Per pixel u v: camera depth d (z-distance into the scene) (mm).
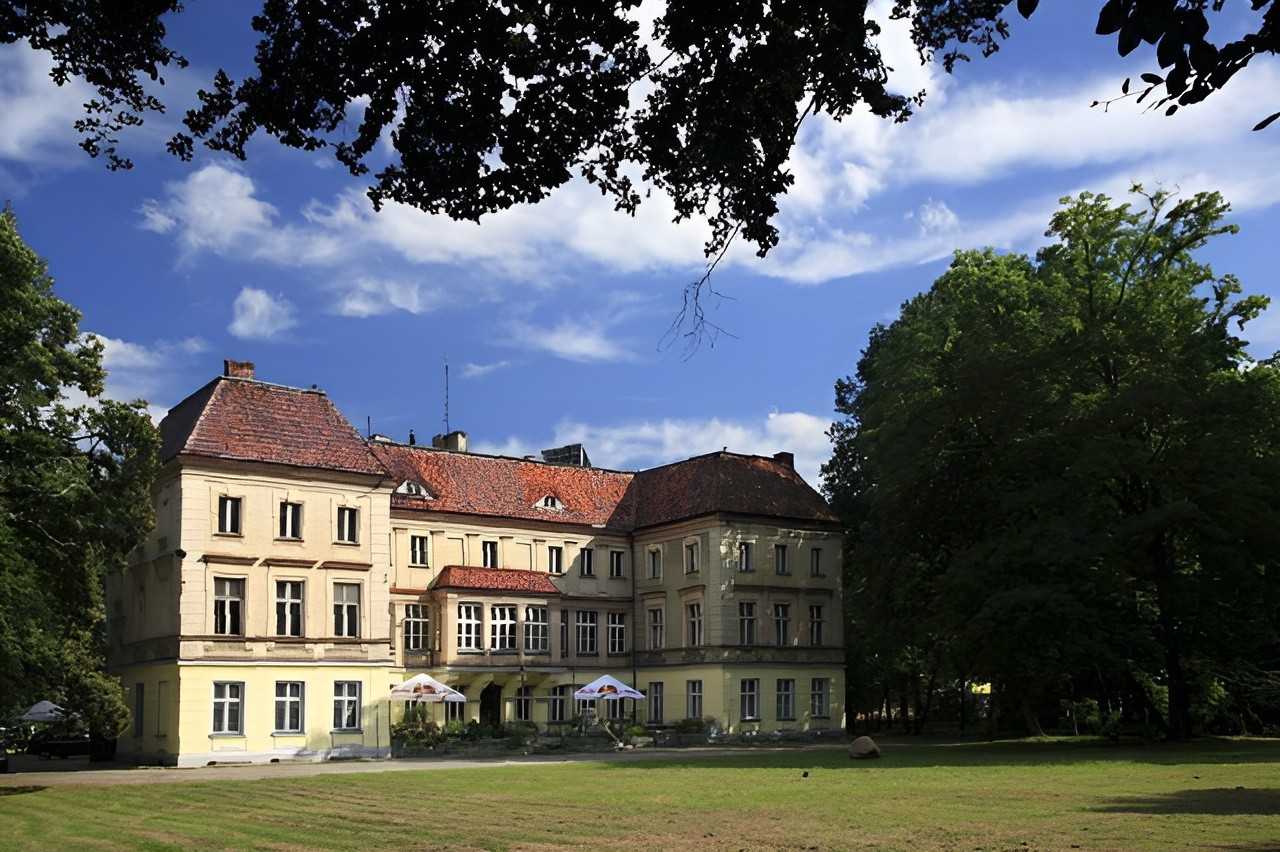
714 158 11938
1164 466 45344
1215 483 43594
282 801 26812
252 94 11766
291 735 48375
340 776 35312
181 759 45469
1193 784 26094
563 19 11320
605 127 11992
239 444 48906
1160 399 44375
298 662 48906
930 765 35062
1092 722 55656
